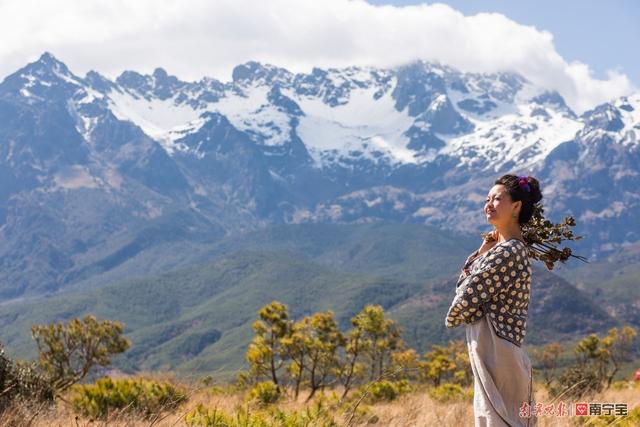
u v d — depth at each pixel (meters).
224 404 10.73
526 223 6.08
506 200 5.80
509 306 5.57
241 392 17.28
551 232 6.21
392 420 8.95
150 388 12.77
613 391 18.27
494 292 5.54
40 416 9.38
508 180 5.85
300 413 9.06
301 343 30.22
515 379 5.50
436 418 9.02
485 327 5.60
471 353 5.64
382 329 33.09
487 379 5.50
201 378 8.59
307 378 32.12
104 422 8.68
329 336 31.47
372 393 19.38
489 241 6.11
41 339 23.34
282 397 16.62
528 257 5.68
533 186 5.80
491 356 5.54
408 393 20.75
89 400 12.56
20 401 10.59
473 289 5.55
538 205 6.26
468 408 9.77
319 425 8.56
